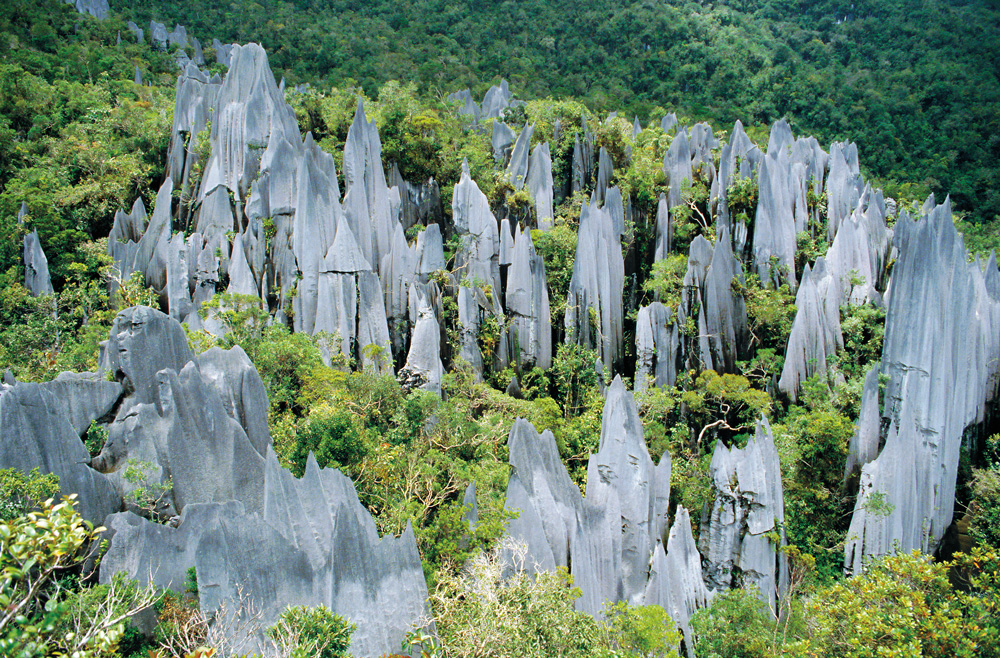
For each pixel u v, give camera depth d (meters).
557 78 90.69
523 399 47.50
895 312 40.56
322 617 22.44
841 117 82.25
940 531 40.19
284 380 36.78
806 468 40.84
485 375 48.56
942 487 40.09
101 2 86.06
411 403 37.09
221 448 27.80
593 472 35.53
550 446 33.56
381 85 77.06
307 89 69.81
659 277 52.59
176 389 27.53
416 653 24.03
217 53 85.06
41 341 39.31
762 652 27.94
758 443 36.81
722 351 50.66
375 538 26.19
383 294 46.50
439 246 48.56
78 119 59.09
